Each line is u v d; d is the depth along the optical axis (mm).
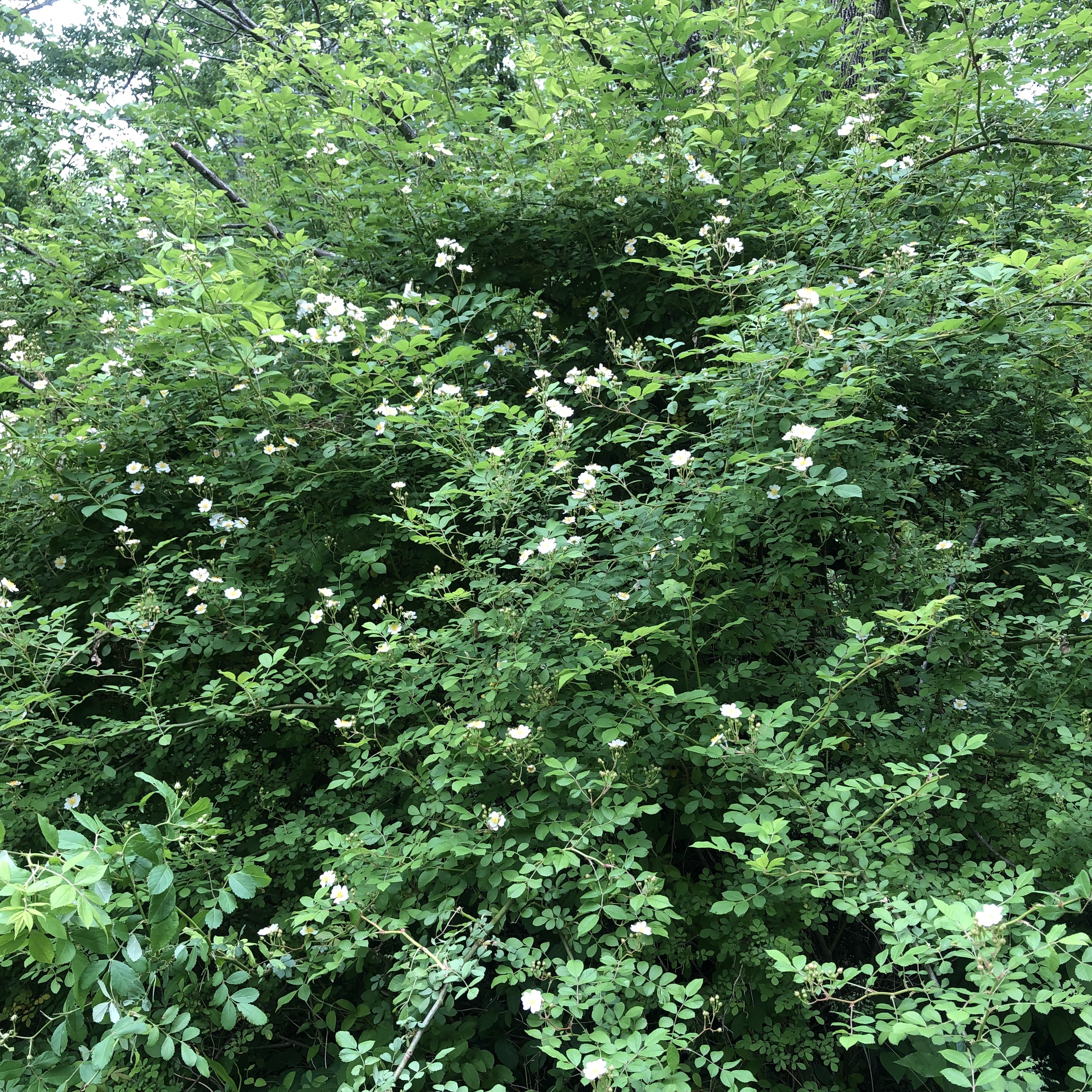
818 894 1759
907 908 1580
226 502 3182
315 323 3316
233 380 3125
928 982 1656
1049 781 1979
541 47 4422
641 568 2400
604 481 2596
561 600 2234
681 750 2213
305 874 2543
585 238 3975
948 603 2359
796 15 3697
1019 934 1527
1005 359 2814
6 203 6090
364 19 5277
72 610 2684
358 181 4219
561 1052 1606
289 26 4934
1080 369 2910
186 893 2240
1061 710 2334
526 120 4086
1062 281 2445
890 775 2211
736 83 3230
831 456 2438
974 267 2578
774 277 2846
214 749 2863
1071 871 1947
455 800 2152
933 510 3078
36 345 4059
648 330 3949
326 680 2697
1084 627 2482
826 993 1564
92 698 3066
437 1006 1699
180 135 5035
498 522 3000
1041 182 4004
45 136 5074
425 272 4008
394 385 3025
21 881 1242
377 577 3141
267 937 2188
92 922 1232
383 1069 1835
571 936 1866
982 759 2320
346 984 2354
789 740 2291
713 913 1965
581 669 2057
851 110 4023
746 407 2393
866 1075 2146
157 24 5090
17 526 3162
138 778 2830
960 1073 1282
